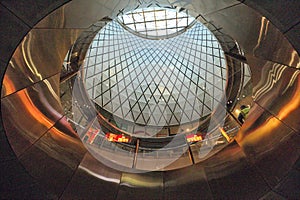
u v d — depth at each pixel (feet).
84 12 23.26
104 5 24.44
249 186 23.65
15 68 21.06
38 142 24.41
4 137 20.99
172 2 27.76
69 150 28.22
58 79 27.84
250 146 26.02
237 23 24.34
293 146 21.72
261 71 25.23
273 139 23.65
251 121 27.20
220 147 31.22
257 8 19.57
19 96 22.72
